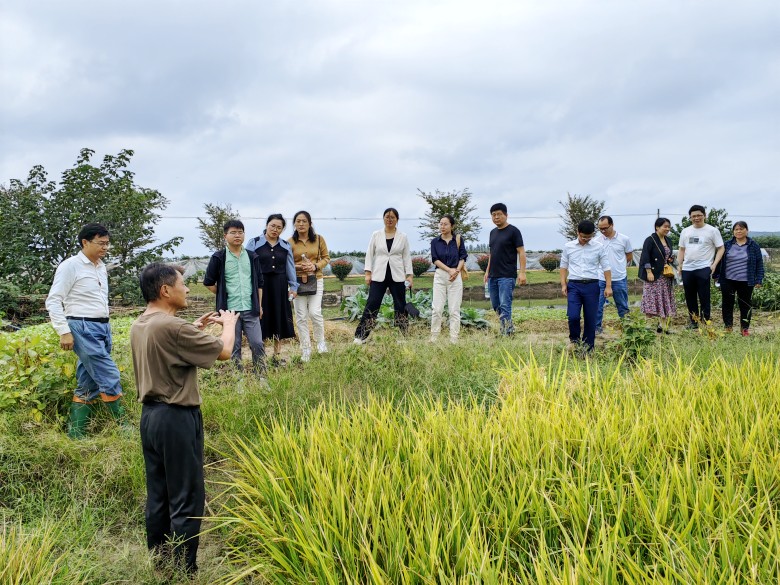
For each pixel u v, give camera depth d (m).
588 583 2.79
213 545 4.22
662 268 11.24
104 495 4.82
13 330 12.85
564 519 3.51
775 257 26.38
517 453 4.14
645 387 5.69
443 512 3.50
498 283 10.45
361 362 7.16
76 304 5.73
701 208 10.98
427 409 5.46
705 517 3.31
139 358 3.78
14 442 5.13
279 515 3.81
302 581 3.24
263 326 8.32
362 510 3.53
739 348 8.02
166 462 3.76
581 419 4.71
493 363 6.86
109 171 17.44
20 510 4.57
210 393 6.53
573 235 27.55
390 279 10.21
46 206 16.53
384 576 3.03
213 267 7.26
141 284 3.87
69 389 6.10
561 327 13.91
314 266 8.85
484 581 2.85
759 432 4.38
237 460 5.07
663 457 4.12
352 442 4.51
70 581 3.47
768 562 2.88
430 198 25.64
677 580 2.86
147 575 3.70
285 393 6.33
